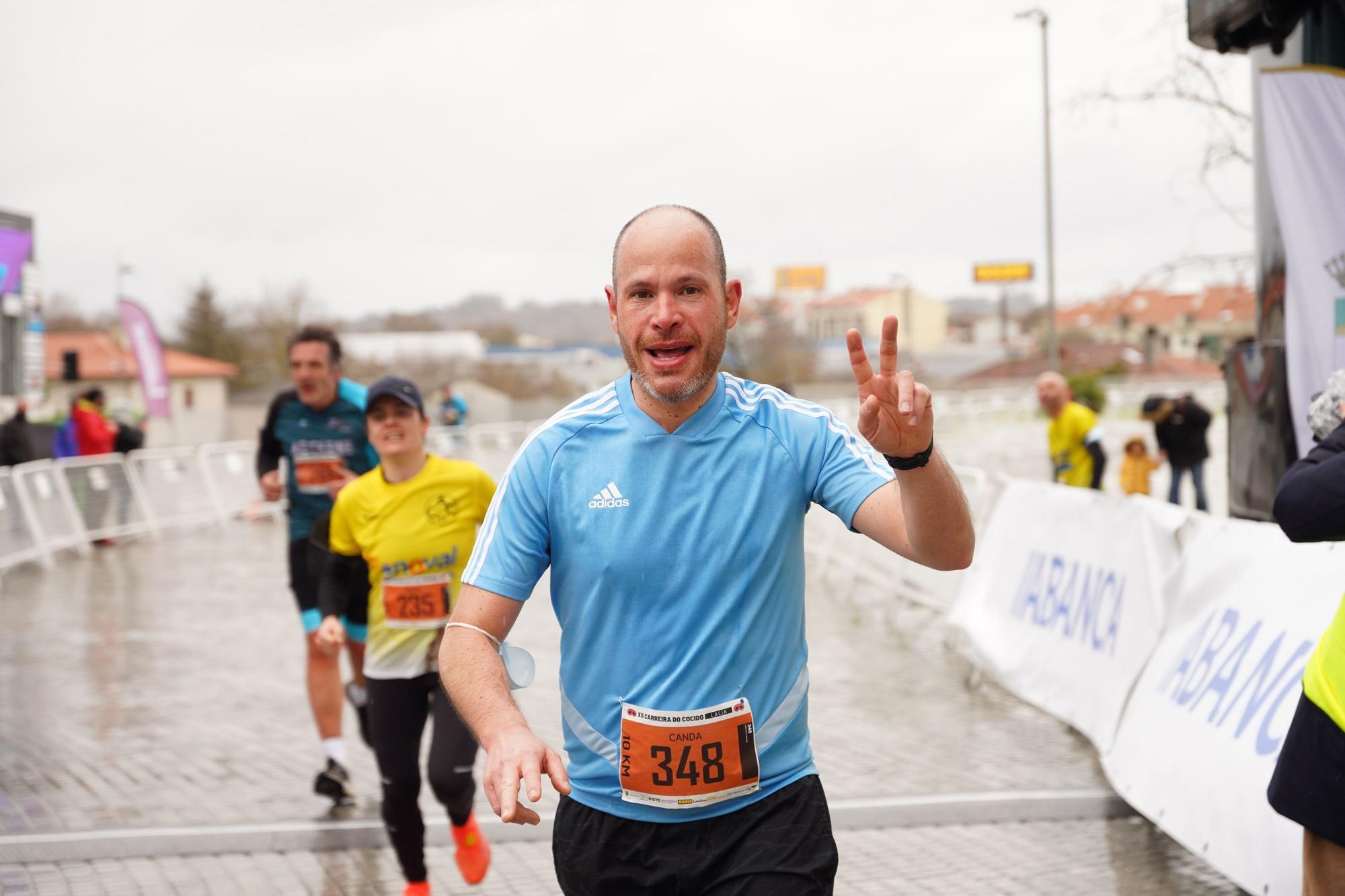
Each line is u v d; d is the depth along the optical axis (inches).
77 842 270.8
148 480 995.9
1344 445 155.8
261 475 332.2
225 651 512.7
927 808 288.7
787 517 139.8
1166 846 267.7
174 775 330.3
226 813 296.8
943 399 2401.6
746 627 137.2
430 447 1414.9
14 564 787.4
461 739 232.4
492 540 139.9
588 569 138.0
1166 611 302.4
